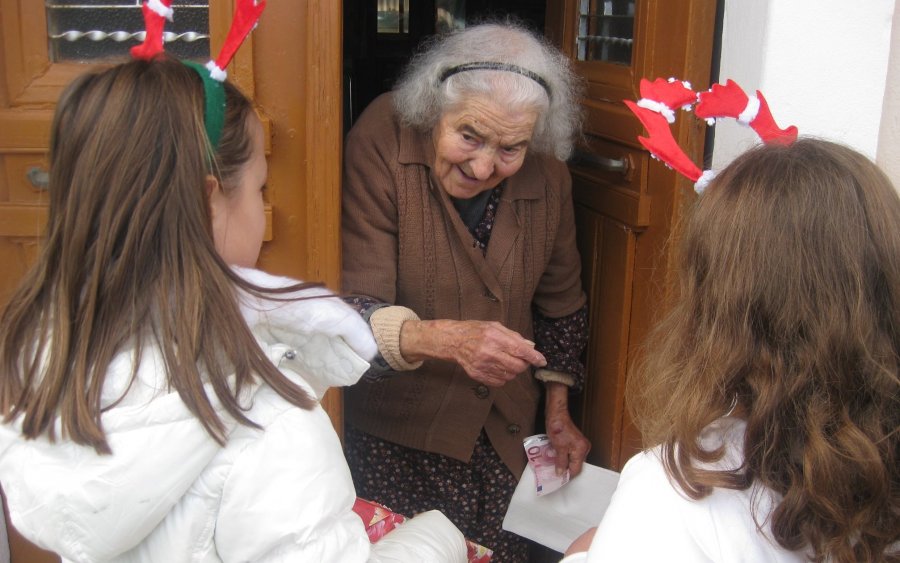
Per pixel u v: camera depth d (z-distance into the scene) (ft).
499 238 6.56
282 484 3.40
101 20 5.82
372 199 6.42
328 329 3.88
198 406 3.24
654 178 6.74
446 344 5.87
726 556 3.10
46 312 3.48
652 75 6.61
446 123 6.00
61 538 3.28
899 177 5.91
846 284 3.11
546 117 6.25
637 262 7.02
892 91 5.90
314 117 5.89
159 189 3.32
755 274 3.18
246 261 3.89
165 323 3.31
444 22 11.76
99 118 3.32
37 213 5.89
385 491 7.05
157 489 3.24
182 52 5.91
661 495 3.27
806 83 5.84
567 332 7.25
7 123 5.73
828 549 3.06
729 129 6.08
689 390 3.33
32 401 3.34
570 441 7.16
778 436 3.16
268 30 5.82
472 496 7.03
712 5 6.20
